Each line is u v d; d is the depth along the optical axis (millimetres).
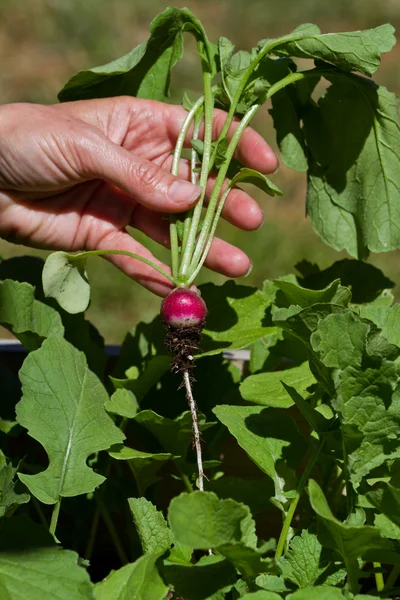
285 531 663
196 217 757
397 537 644
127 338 823
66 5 2912
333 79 790
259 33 3051
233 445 818
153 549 650
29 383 688
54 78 2562
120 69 795
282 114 808
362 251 817
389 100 776
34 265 833
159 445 798
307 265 841
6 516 667
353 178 808
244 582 646
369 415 633
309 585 632
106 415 703
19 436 818
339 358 627
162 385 812
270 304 787
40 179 804
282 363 825
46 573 611
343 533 595
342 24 3082
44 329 774
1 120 799
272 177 1954
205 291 796
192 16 774
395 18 3062
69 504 788
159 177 760
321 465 757
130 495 786
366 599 599
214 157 762
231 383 809
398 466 658
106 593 620
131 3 3051
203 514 588
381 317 727
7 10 2926
